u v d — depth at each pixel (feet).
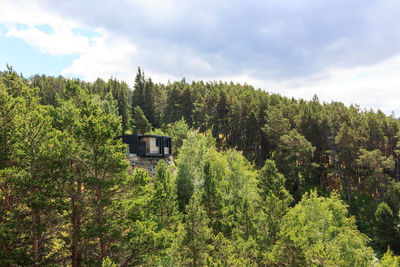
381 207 149.59
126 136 114.11
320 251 65.36
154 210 53.42
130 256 49.47
